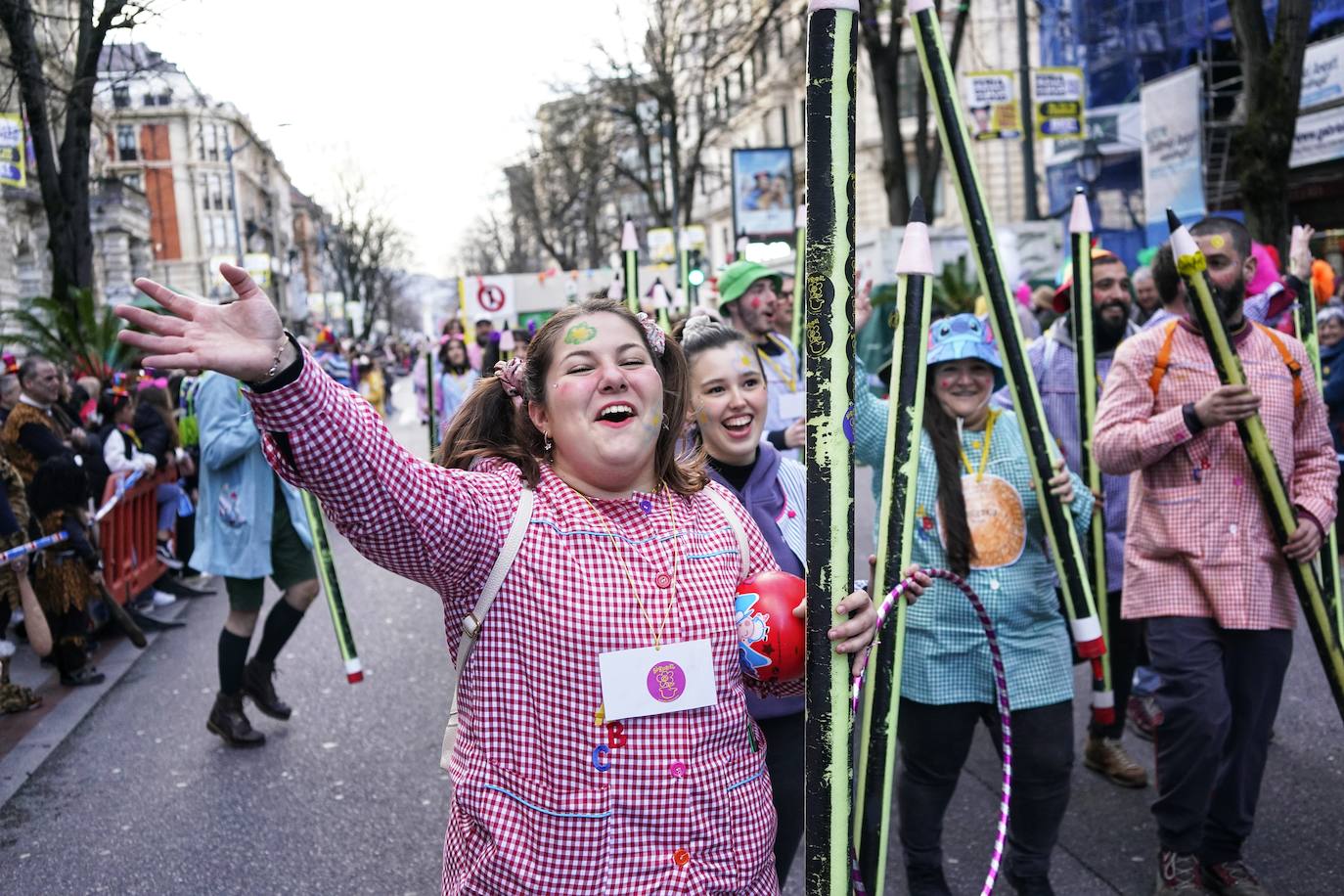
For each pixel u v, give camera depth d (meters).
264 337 1.77
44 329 14.19
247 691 5.70
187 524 9.76
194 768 5.34
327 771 5.25
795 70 35.53
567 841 1.94
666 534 2.11
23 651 7.55
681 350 2.25
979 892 3.83
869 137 36.50
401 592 9.17
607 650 1.97
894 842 4.29
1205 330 3.39
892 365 2.67
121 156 62.09
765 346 5.27
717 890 2.00
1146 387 3.75
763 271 5.13
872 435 3.66
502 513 2.00
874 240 18.25
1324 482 3.66
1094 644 3.29
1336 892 3.71
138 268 46.56
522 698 1.98
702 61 30.47
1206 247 3.72
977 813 4.50
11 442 7.25
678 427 2.23
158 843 4.54
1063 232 17.81
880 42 18.00
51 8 15.73
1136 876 3.90
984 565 3.33
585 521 2.04
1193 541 3.60
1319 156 15.48
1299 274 5.05
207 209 63.88
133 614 8.12
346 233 69.81
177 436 9.53
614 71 28.83
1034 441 3.24
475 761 2.00
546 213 49.06
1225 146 18.44
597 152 33.47
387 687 6.51
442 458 2.27
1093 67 23.41
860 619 2.00
